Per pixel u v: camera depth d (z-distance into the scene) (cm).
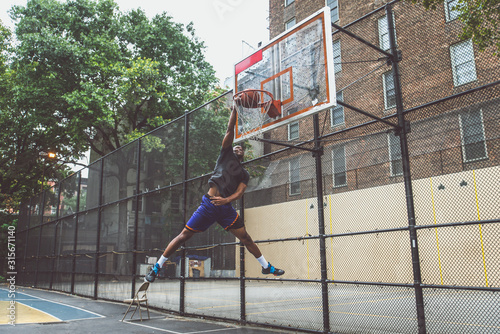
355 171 670
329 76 528
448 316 584
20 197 2981
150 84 2162
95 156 3102
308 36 572
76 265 1524
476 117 525
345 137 692
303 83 564
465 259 962
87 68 2133
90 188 1501
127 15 2408
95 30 2278
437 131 562
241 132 621
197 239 940
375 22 686
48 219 1906
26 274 2164
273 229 1447
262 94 596
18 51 2084
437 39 593
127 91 2086
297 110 562
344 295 1026
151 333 688
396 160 610
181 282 945
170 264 1002
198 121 1006
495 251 885
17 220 2752
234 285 825
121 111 2288
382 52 627
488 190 870
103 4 2280
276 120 584
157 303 1029
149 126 2492
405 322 605
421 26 616
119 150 1319
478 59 543
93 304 1166
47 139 2569
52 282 1747
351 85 718
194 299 911
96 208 1418
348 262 1259
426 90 595
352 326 616
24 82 2152
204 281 895
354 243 1247
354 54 718
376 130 647
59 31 2228
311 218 1370
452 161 549
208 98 2334
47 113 2216
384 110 655
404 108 616
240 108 625
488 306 582
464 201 944
